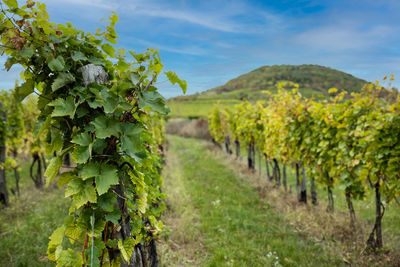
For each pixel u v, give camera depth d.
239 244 4.20
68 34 1.48
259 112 8.85
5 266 3.41
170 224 4.68
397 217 5.39
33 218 4.91
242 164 11.43
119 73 1.70
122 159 1.61
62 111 1.36
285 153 6.90
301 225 5.07
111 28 1.58
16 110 7.43
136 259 1.75
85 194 1.37
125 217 1.61
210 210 5.71
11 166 6.12
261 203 6.46
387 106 3.89
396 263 3.60
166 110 1.58
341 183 4.50
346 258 3.84
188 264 3.49
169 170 9.77
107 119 1.44
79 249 3.58
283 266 3.64
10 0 1.30
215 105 16.42
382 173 3.88
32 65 1.44
